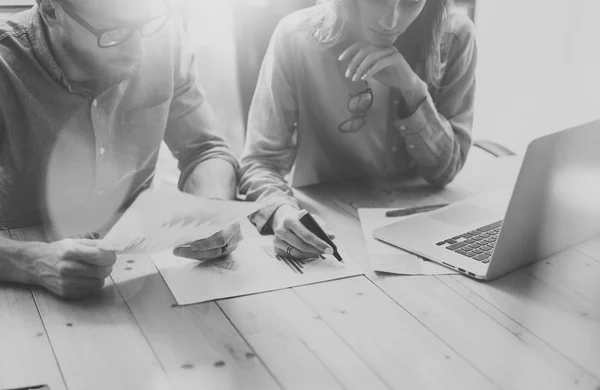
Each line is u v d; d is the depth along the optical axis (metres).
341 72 1.78
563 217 1.36
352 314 1.17
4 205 1.55
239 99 1.92
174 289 1.25
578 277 1.32
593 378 1.01
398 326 1.13
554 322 1.16
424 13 1.78
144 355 1.04
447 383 0.98
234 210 1.29
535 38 2.88
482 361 1.04
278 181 1.65
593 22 2.76
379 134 1.87
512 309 1.20
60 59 1.44
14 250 1.25
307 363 1.03
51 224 1.52
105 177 1.66
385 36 1.69
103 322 1.13
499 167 1.93
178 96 1.74
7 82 1.46
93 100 1.53
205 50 2.57
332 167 1.87
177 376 0.99
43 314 1.16
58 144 1.55
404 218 1.55
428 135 1.73
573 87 2.86
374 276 1.31
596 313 1.19
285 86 1.75
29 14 1.47
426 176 1.79
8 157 1.53
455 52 1.84
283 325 1.13
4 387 0.95
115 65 1.38
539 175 1.24
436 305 1.20
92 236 1.44
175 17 1.68
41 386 0.95
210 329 1.12
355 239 1.46
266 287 1.26
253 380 0.99
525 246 1.32
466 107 1.88
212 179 1.65
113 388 0.96
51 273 1.20
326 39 1.72
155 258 1.36
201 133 1.75
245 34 1.83
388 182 1.82
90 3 1.25
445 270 1.33
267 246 1.43
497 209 1.57
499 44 2.89
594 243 1.46
